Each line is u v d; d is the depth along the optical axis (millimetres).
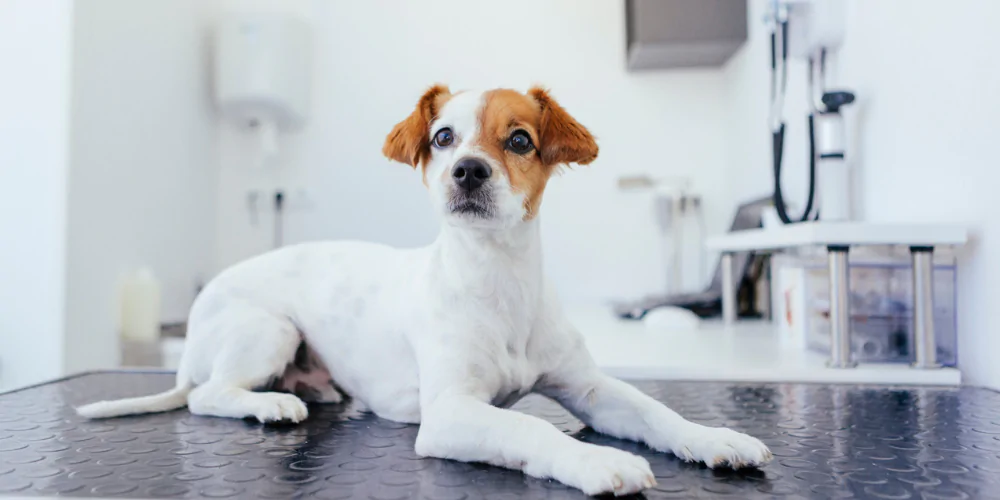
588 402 937
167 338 2467
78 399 1182
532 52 3178
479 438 758
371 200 3215
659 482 705
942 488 679
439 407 817
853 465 758
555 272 3188
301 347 1154
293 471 745
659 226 3133
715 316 2391
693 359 1421
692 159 3131
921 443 850
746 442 759
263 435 918
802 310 1570
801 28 1764
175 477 723
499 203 860
